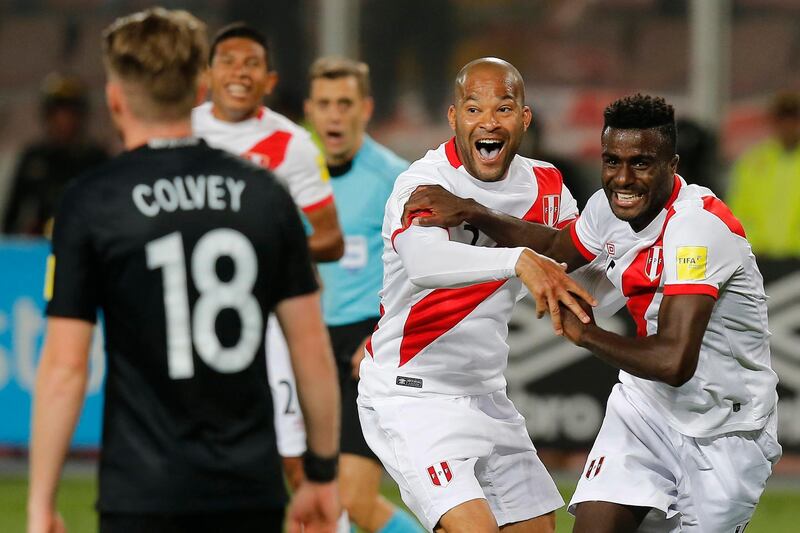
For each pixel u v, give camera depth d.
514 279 15.43
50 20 44.28
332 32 37.38
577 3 42.78
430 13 42.66
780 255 28.52
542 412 28.98
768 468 15.36
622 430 15.42
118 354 11.14
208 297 11.12
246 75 19.80
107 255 11.06
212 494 10.95
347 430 20.19
